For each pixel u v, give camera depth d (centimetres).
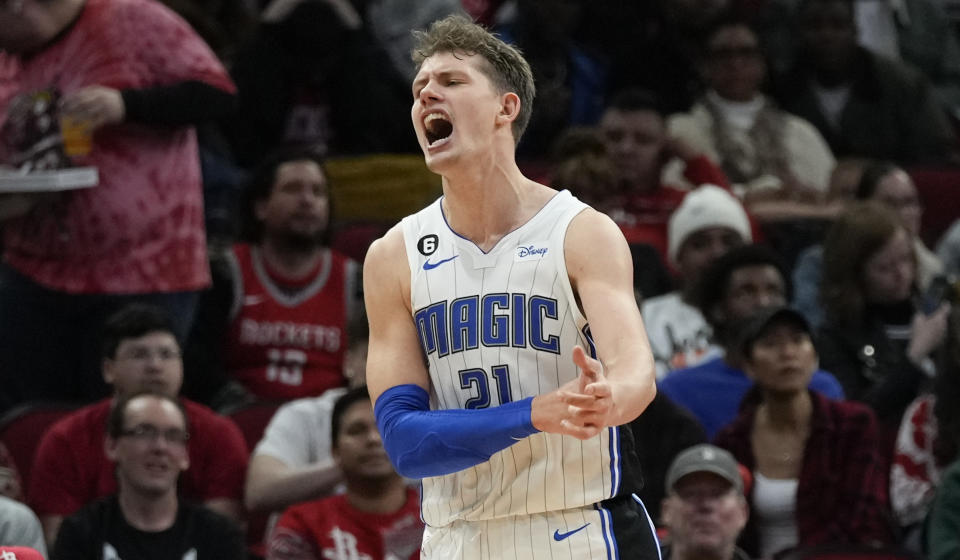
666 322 2067
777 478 1723
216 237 2225
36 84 1773
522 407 834
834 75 2727
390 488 1636
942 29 3009
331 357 2034
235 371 2005
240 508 1733
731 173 2539
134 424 1537
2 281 1816
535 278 916
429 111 903
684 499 1523
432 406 963
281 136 2412
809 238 2400
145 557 1535
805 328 1730
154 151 1806
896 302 2100
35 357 1812
